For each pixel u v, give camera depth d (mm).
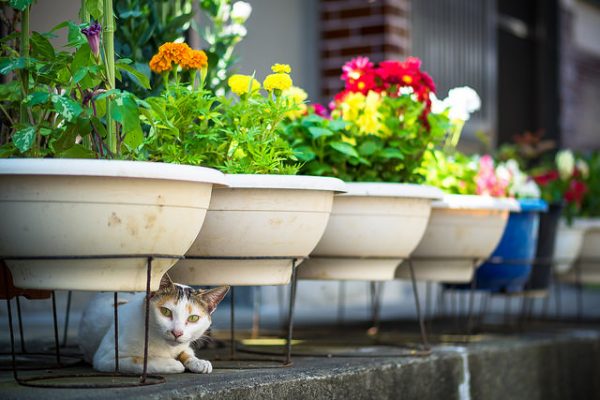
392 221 4113
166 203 2938
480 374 4559
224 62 4637
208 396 2889
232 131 3686
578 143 13125
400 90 4566
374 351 4367
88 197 2828
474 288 5375
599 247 7133
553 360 5344
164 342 3320
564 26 12750
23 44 3197
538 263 6199
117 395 2707
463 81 9930
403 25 8773
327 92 8750
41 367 3500
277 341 5016
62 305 6965
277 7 8391
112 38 3193
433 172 5141
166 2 4320
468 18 9992
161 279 3270
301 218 3543
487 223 4875
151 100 3334
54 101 2920
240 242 3508
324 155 4270
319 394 3416
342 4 8727
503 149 7055
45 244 2863
